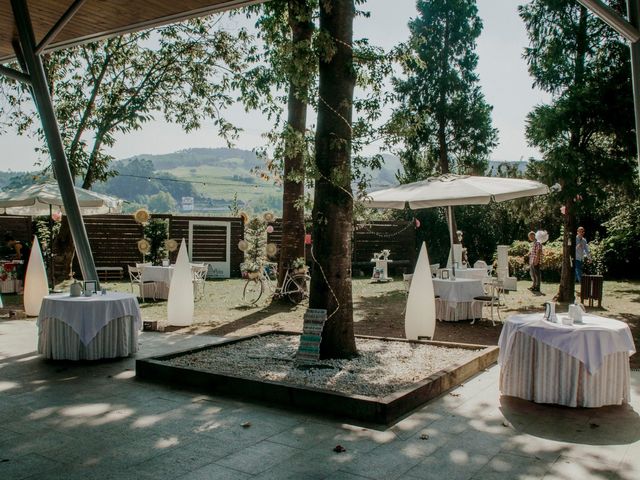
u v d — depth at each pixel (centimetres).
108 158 1820
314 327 679
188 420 499
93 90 1733
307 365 659
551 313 577
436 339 916
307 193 729
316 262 703
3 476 379
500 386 577
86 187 1775
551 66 1301
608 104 1194
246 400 562
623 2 1251
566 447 437
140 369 657
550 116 1226
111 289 1684
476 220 2302
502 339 585
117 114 1745
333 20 677
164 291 1480
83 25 1012
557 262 1906
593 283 1272
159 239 2056
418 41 723
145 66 1820
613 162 1233
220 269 2114
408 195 1047
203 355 732
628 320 1084
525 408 539
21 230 1889
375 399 503
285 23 933
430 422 496
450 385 610
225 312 1223
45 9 952
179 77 1783
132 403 552
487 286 1340
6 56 1207
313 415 514
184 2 896
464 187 1037
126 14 955
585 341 527
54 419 503
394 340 823
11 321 1102
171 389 605
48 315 737
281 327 1027
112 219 2036
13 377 658
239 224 2128
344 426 484
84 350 732
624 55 1230
